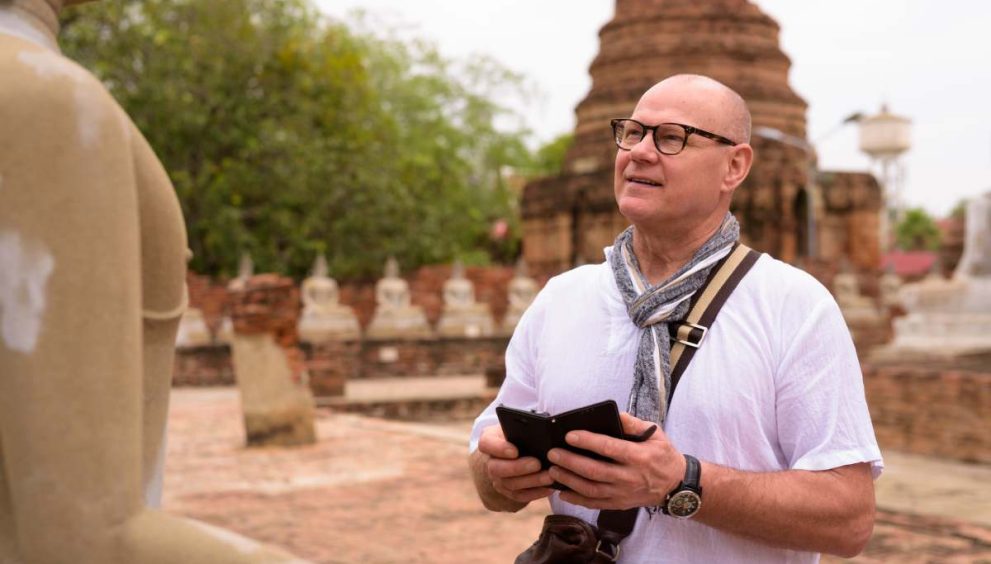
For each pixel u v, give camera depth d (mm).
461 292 23266
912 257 48500
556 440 1781
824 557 5574
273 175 23312
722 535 1924
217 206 23062
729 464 1907
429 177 28875
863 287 29625
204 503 7234
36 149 1182
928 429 10477
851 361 1960
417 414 16141
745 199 29953
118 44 21719
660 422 1932
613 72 31828
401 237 25750
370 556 5703
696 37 31188
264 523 6574
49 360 1171
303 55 23922
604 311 2090
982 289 16625
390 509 7004
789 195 30234
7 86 1188
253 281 10180
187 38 22422
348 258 25250
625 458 1724
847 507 1866
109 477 1189
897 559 5508
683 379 1939
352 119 25000
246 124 22906
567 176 30859
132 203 1265
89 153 1214
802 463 1886
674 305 1976
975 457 9852
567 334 2119
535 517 6781
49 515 1166
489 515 6809
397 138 28609
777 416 1947
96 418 1185
